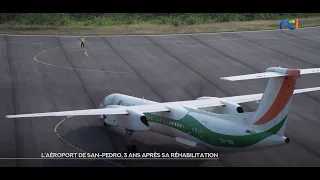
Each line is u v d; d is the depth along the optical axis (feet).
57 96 218.38
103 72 261.44
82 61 284.82
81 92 225.35
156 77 252.83
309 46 328.29
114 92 226.17
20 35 358.02
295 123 185.16
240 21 439.63
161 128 159.53
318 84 239.50
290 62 284.61
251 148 133.49
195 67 273.33
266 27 398.21
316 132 175.73
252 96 171.63
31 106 203.51
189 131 147.23
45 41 339.36
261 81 246.27
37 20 414.82
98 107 204.03
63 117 191.72
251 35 366.22
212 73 260.83
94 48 319.47
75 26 407.03
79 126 182.39
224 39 351.67
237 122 136.26
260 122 131.44
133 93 224.94
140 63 281.74
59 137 170.50
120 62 283.59
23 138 168.45
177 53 307.58
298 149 159.84
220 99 164.25
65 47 321.73
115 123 160.25
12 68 264.93
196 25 415.64
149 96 220.84
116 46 326.85
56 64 276.41
